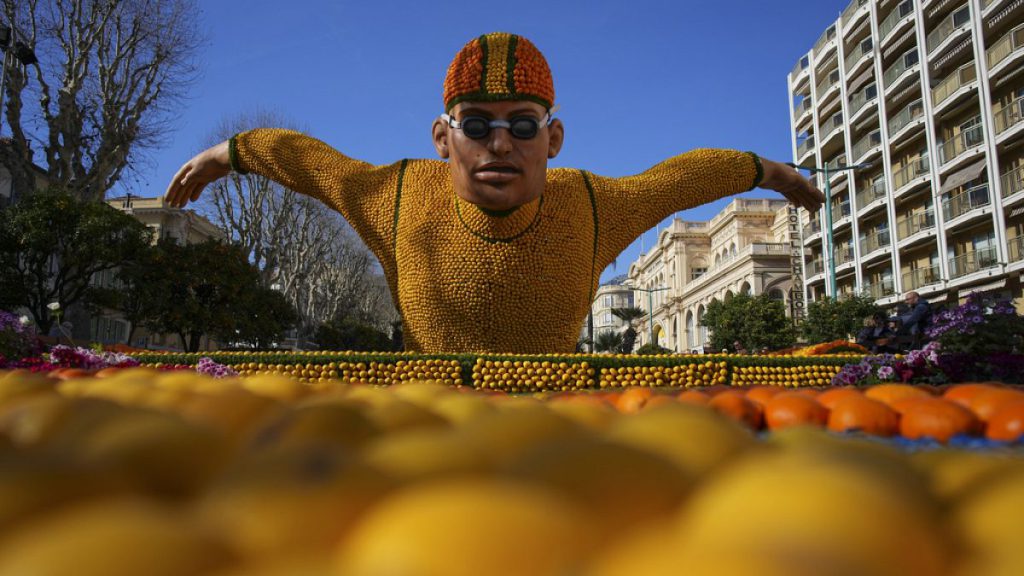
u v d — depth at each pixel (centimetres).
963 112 2805
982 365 687
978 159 2666
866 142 3359
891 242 3161
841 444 87
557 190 803
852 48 3588
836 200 3784
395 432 101
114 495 67
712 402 209
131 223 1964
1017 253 2455
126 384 170
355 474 59
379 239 831
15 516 58
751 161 887
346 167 851
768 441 99
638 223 851
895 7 3167
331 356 772
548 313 789
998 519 52
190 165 891
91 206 1820
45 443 96
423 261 788
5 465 66
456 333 796
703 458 75
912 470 67
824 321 2708
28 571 41
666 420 88
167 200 911
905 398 204
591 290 835
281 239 2881
